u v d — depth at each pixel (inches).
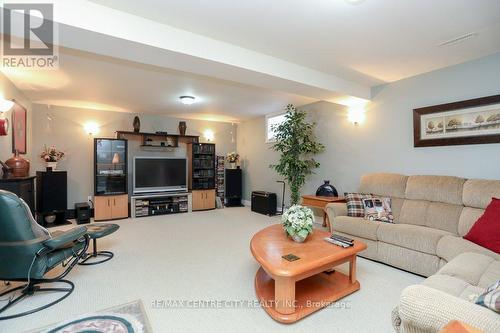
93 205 209.8
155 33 82.4
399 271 105.5
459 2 72.8
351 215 131.1
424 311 42.4
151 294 87.3
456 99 118.3
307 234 92.1
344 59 113.1
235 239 149.3
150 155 237.9
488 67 108.9
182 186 233.9
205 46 92.4
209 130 271.1
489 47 102.0
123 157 212.5
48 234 83.7
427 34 91.2
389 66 121.2
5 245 78.0
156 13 77.9
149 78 137.6
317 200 157.5
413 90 133.6
